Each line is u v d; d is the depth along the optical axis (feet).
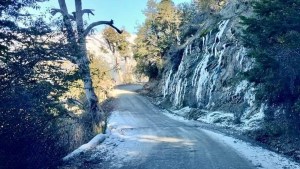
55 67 30.30
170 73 154.71
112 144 50.06
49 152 31.99
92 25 71.20
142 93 192.03
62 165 34.88
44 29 27.68
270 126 55.42
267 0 43.19
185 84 125.29
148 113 116.98
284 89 45.83
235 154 41.78
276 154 42.24
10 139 24.86
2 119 24.29
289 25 41.04
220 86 100.27
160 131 66.13
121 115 109.50
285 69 42.55
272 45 45.91
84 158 39.60
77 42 33.60
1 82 25.18
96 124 64.08
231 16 118.11
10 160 24.80
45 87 28.35
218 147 46.73
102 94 157.58
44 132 30.55
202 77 112.98
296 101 46.01
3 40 24.99
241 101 85.61
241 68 91.15
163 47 195.11
